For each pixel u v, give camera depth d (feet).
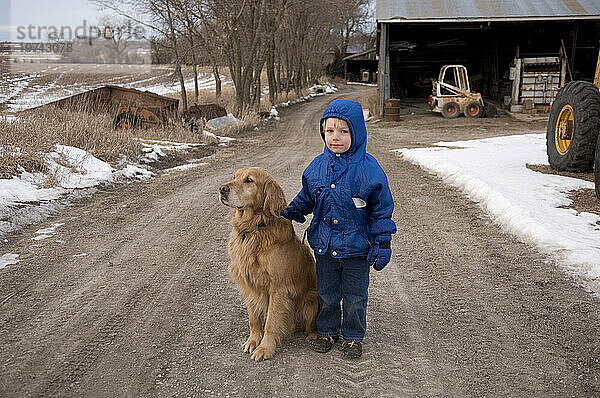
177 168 37.65
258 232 10.77
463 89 78.89
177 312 13.26
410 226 21.71
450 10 74.59
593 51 95.91
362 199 10.19
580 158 27.96
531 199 23.17
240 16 83.87
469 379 10.18
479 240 19.58
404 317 13.09
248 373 10.39
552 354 11.11
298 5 106.11
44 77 133.69
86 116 44.37
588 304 13.52
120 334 11.98
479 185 26.73
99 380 10.02
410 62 117.29
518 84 76.84
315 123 84.17
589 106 27.14
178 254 17.93
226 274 16.03
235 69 84.58
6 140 29.32
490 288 14.90
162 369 10.48
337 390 9.82
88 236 19.77
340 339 11.87
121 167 33.22
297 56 140.87
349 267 10.66
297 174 34.14
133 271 16.17
